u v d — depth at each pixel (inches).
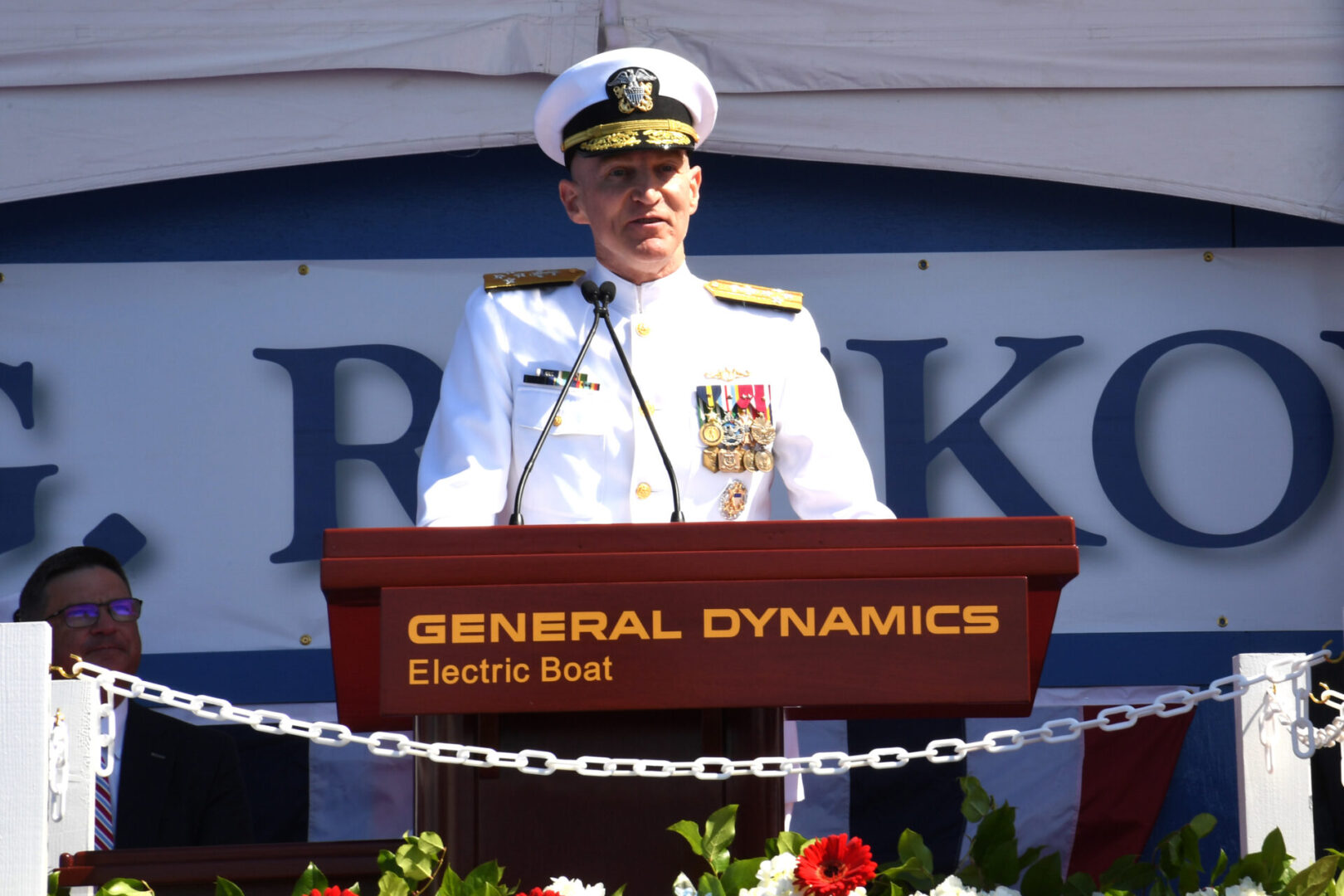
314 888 268.1
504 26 583.2
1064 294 622.2
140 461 604.4
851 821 585.9
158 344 610.9
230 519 604.1
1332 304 618.5
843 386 617.9
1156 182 592.1
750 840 251.8
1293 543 607.5
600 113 346.3
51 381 605.9
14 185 581.6
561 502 338.6
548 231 630.5
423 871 247.3
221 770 515.5
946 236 628.1
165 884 291.6
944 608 237.1
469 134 589.3
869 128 593.9
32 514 598.2
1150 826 589.6
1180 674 603.5
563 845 250.5
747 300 364.5
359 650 268.4
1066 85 588.1
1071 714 601.0
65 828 324.5
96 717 332.2
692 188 362.3
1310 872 274.8
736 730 251.3
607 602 236.7
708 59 589.3
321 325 617.0
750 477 348.8
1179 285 621.3
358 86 590.2
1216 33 585.9
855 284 623.8
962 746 259.4
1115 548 609.0
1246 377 616.1
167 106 587.5
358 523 605.6
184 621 597.9
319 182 628.1
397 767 592.7
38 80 579.2
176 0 582.6
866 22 589.0
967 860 282.0
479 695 234.8
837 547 238.4
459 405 346.9
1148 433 614.5
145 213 621.9
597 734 251.9
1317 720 484.4
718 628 236.2
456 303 621.9
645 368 349.1
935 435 615.2
